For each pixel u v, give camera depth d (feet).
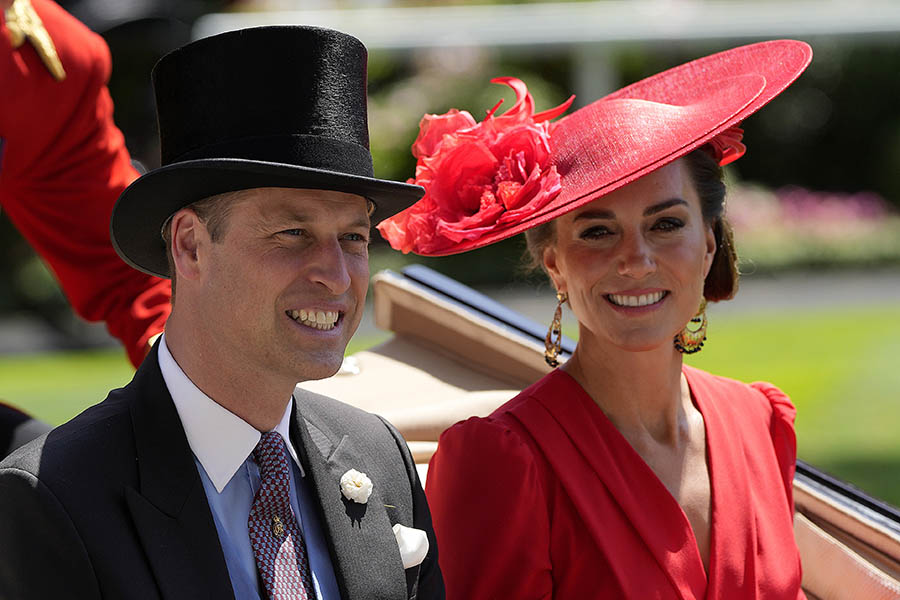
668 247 31.24
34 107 38.19
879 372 109.60
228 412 25.00
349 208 24.70
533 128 32.65
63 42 38.68
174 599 23.41
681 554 30.73
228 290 24.11
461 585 30.22
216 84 24.34
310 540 26.00
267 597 24.82
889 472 81.05
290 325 24.29
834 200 187.11
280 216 23.91
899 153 199.93
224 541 24.88
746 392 35.17
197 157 24.50
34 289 142.00
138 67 119.85
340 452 27.02
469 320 40.98
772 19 135.64
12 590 22.98
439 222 32.30
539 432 31.14
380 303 43.14
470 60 152.56
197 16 86.12
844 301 147.23
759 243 170.81
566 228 31.83
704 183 32.35
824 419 95.71
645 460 32.27
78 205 39.99
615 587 29.94
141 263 26.55
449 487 30.96
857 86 202.59
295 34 24.38
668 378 32.60
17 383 108.06
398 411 38.09
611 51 143.23
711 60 35.91
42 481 23.08
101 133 40.19
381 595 25.80
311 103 24.50
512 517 30.01
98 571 23.07
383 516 26.78
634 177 30.01
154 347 26.08
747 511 32.30
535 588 30.17
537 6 147.95
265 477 25.40
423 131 34.40
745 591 31.45
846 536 36.14
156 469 24.23
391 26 132.05
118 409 25.04
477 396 39.27
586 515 30.19
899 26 135.13
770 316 139.44
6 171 39.04
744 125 202.28
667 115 32.63
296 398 27.86
